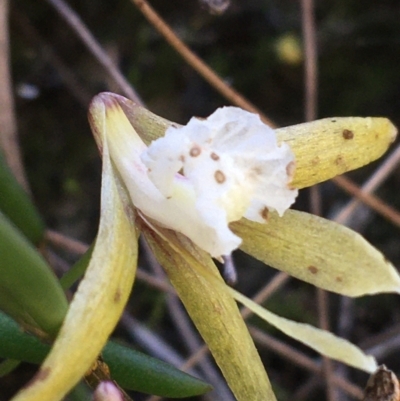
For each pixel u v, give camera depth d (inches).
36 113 2.4
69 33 2.4
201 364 1.8
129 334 2.0
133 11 2.4
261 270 2.3
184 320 1.9
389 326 2.2
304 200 2.4
